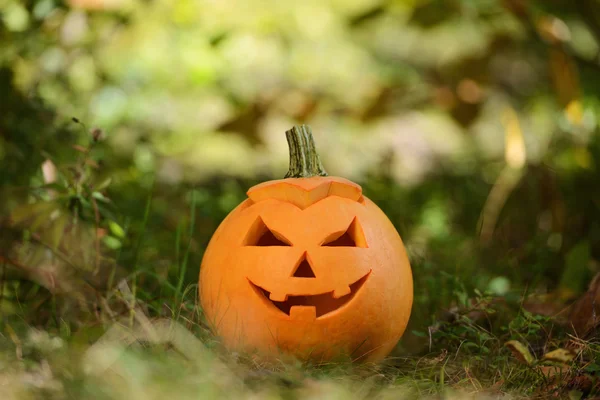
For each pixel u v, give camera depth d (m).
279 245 1.41
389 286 1.38
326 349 1.37
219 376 1.23
